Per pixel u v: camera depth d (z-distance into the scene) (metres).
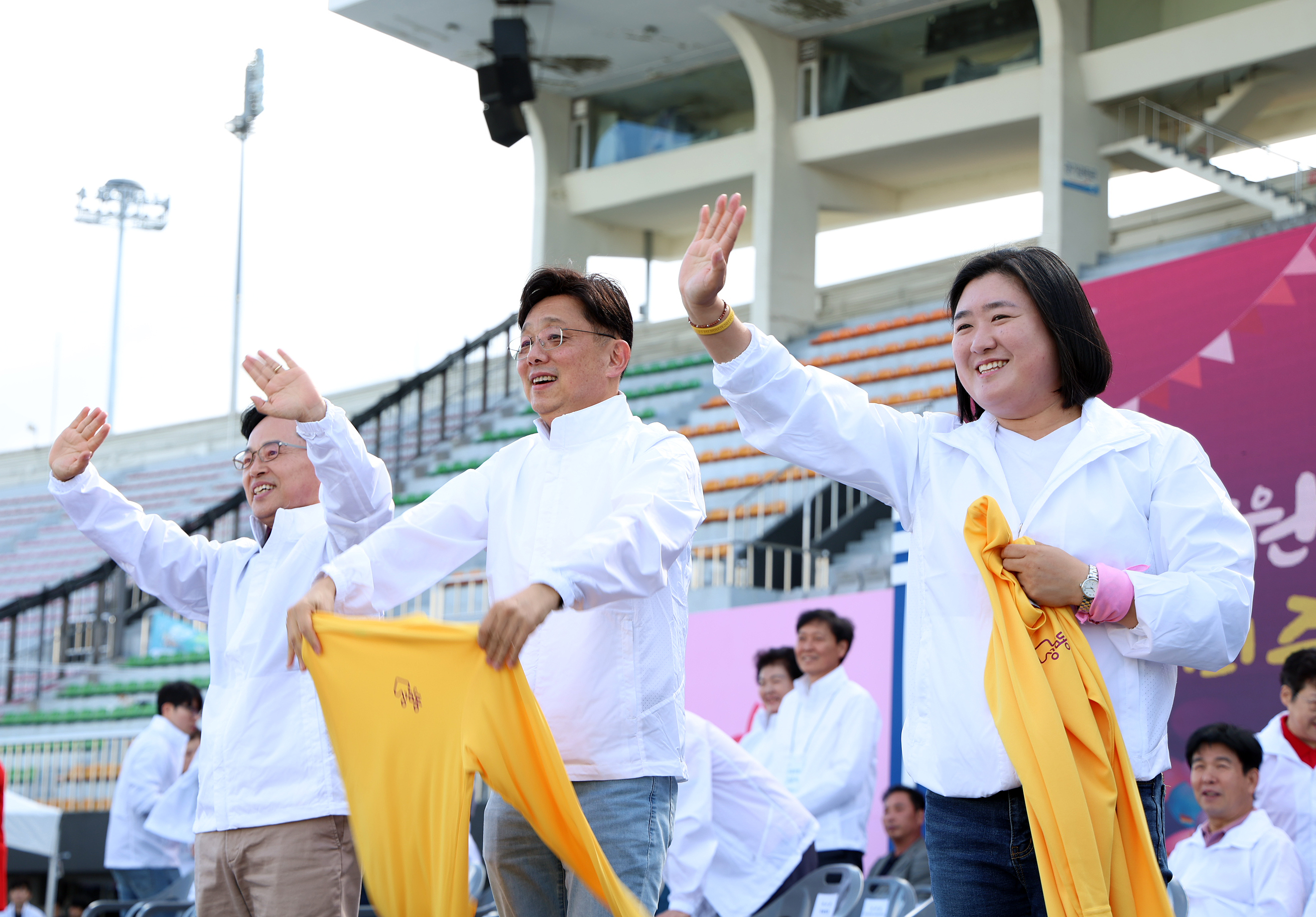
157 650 13.35
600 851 1.97
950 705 1.97
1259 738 4.32
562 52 15.02
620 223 16.52
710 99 15.59
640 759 2.23
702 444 12.95
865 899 3.94
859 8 13.70
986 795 1.93
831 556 9.68
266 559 3.01
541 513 2.36
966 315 2.08
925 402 11.52
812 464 2.14
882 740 6.60
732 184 15.13
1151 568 1.97
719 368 2.14
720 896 4.08
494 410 16.03
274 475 3.03
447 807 2.05
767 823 4.09
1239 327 5.36
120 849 6.47
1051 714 1.83
